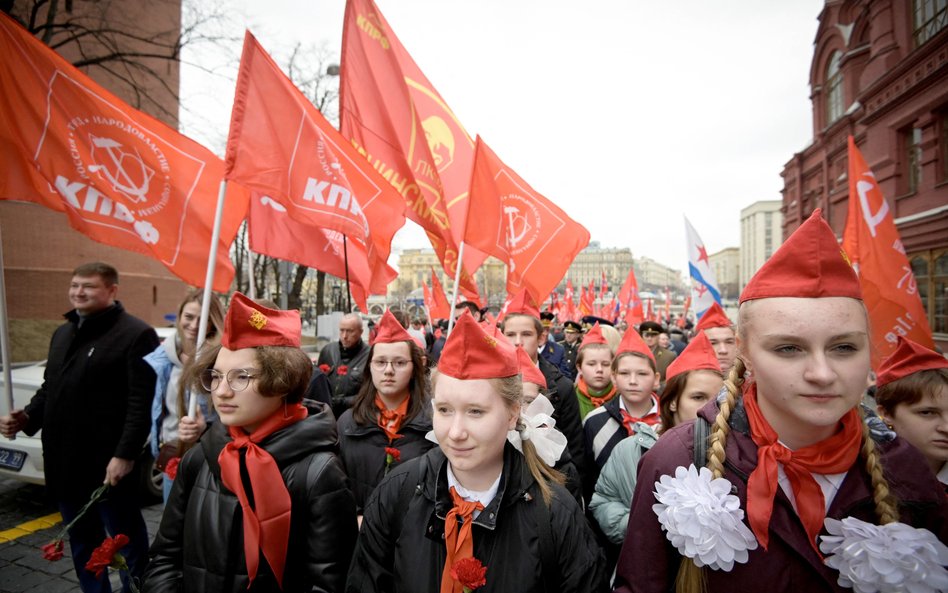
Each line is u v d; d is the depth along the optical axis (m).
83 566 3.02
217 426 1.97
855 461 1.32
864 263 4.13
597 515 2.56
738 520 1.27
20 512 4.47
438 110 4.73
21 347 12.14
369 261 3.30
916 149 14.14
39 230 13.60
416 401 2.93
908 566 1.13
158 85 17.97
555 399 3.47
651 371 3.12
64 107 2.95
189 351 3.16
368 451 2.88
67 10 12.75
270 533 1.75
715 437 1.40
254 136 2.96
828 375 1.16
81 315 3.26
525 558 1.59
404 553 1.68
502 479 1.67
